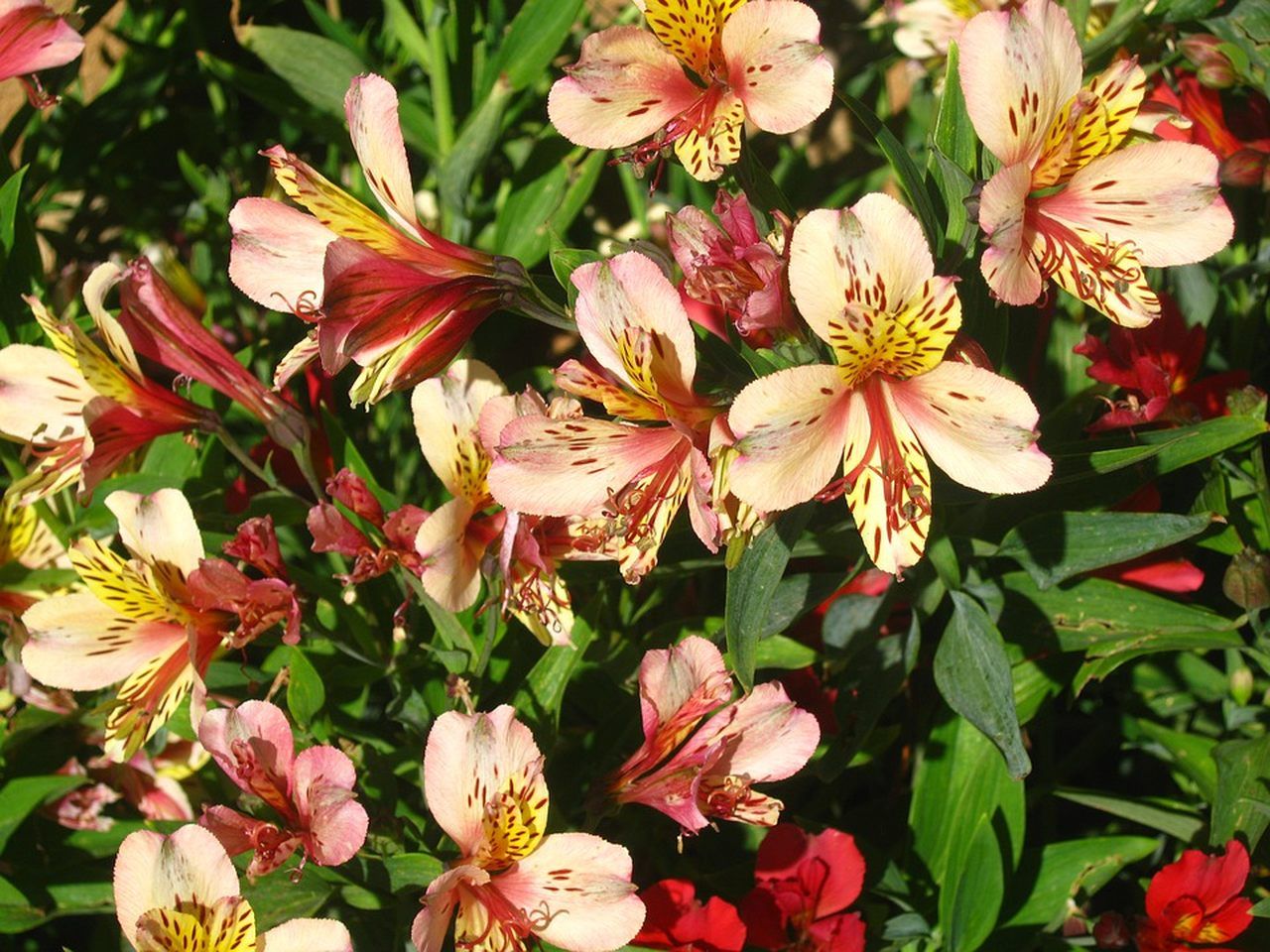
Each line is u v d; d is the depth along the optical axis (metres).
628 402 0.41
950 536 0.47
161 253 0.63
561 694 0.47
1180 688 0.52
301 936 0.41
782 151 0.63
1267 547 0.49
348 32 0.65
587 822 0.44
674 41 0.42
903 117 0.65
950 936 0.46
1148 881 0.50
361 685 0.50
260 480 0.56
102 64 0.73
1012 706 0.44
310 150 0.70
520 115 0.63
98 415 0.45
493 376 0.45
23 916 0.48
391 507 0.51
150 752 0.49
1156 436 0.46
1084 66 0.52
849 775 0.55
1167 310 0.50
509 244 0.59
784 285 0.39
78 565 0.43
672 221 0.42
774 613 0.47
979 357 0.40
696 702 0.43
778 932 0.46
